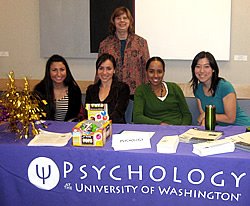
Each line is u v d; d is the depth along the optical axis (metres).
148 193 1.94
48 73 2.98
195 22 4.35
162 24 4.41
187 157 1.84
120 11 3.77
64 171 1.99
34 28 4.79
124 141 1.96
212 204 1.89
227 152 1.87
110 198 1.98
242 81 4.45
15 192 2.06
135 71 3.83
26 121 2.12
